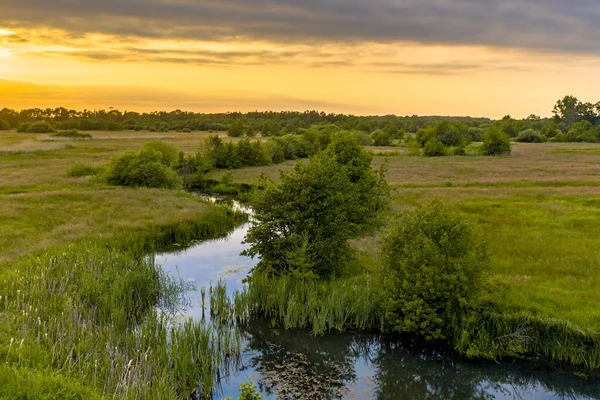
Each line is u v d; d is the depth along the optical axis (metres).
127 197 37.50
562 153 90.94
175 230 28.53
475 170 62.16
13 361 11.15
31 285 16.36
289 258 20.08
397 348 15.14
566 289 17.38
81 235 25.69
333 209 20.39
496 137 89.25
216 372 13.55
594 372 13.53
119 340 13.67
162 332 14.40
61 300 15.77
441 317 15.27
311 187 20.28
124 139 120.44
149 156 47.34
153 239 27.05
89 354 12.38
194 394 12.50
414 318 15.03
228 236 29.88
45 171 53.22
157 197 38.25
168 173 46.19
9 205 32.72
